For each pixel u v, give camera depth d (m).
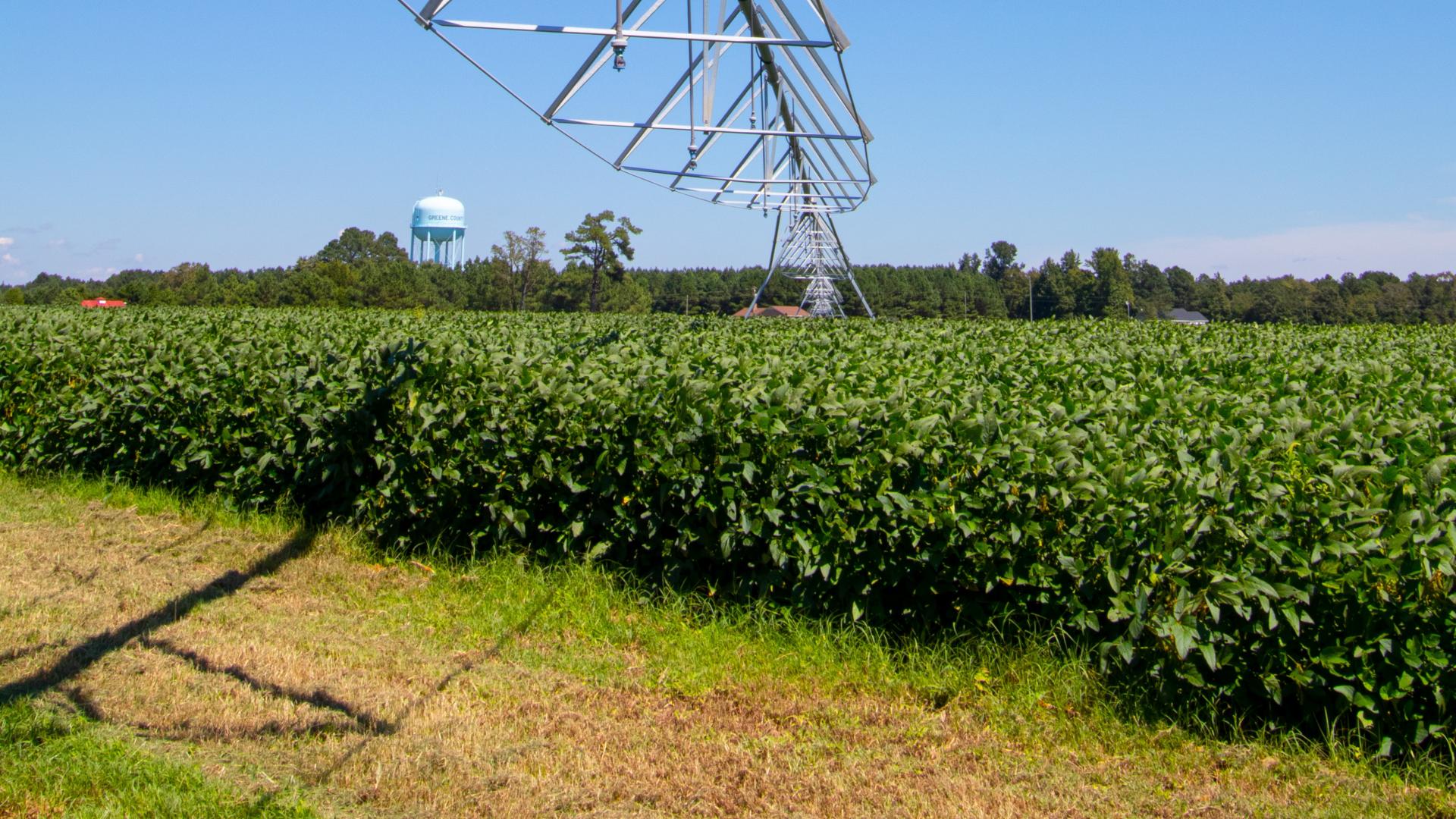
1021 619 4.68
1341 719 4.00
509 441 5.95
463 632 5.32
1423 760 3.79
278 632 5.25
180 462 7.66
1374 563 3.72
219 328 11.12
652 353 8.30
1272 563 3.87
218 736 4.03
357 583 6.10
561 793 3.69
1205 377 7.30
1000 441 4.62
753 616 5.19
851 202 23.05
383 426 6.56
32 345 9.02
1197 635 3.95
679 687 4.66
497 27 8.43
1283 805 3.67
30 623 5.27
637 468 5.55
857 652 4.83
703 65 12.38
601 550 5.71
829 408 5.07
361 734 4.11
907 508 4.60
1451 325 15.70
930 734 4.22
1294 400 5.38
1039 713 4.32
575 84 10.95
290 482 7.29
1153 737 4.11
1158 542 4.11
